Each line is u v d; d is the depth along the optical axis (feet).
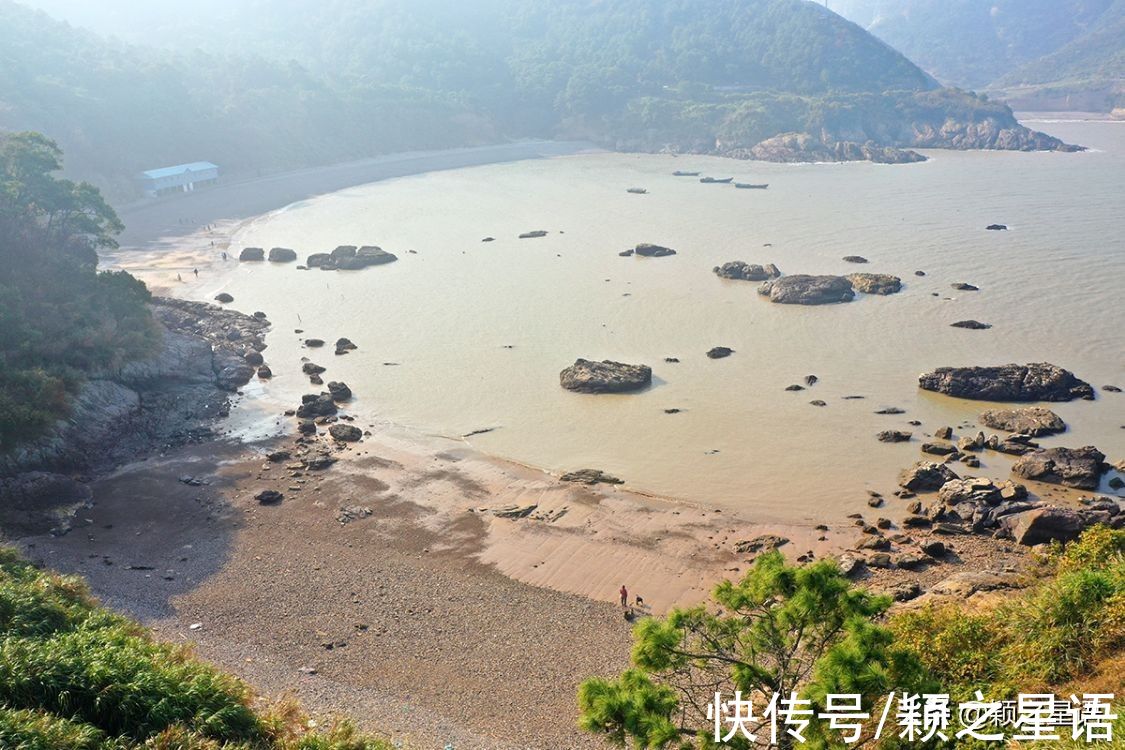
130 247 458.91
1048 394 252.62
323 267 413.80
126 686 105.81
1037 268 383.24
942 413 247.09
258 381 285.43
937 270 385.70
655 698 87.35
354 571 176.65
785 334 312.50
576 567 177.58
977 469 214.90
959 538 184.44
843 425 241.55
